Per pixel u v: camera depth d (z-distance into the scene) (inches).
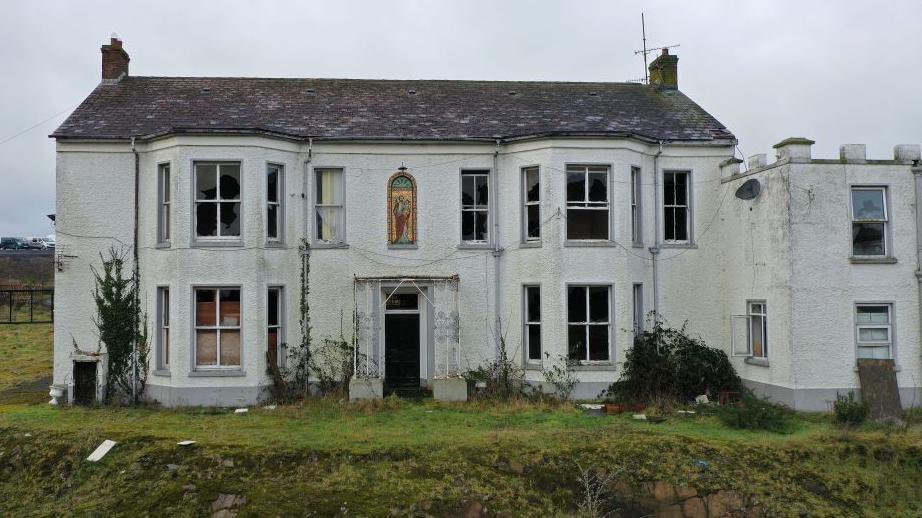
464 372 774.5
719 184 808.9
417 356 791.1
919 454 557.9
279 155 750.5
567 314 748.0
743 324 759.7
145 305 749.3
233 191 728.3
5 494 514.6
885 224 702.5
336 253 774.5
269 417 657.0
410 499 482.0
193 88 859.4
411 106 852.0
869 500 519.5
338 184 786.8
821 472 535.2
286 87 883.4
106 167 753.0
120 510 474.0
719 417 644.7
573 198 758.5
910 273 697.0
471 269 785.6
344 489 490.3
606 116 847.7
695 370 740.0
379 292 773.9
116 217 751.1
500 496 495.5
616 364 748.0
